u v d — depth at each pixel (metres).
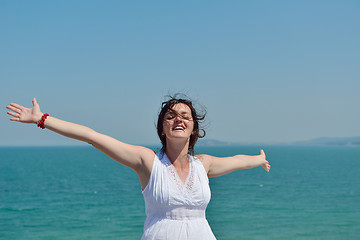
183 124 3.22
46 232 18.41
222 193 33.19
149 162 3.18
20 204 27.53
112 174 55.28
